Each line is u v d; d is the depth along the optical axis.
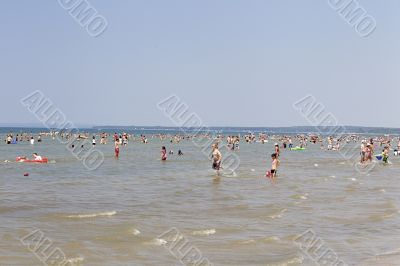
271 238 16.30
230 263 13.41
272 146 98.75
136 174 37.44
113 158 55.38
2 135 139.12
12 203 22.14
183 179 34.19
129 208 21.59
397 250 15.16
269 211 21.44
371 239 16.58
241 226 18.17
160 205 22.62
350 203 24.09
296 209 22.11
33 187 28.27
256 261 13.65
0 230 16.33
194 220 19.11
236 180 33.81
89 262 13.09
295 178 35.69
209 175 37.12
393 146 102.81
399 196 26.89
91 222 18.19
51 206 21.64
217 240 15.92
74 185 29.72
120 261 13.30
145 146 88.62
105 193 26.41
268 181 33.38
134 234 16.39
